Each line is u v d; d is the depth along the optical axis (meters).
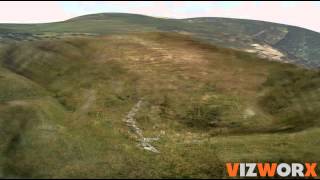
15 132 39.66
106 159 34.22
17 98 49.84
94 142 38.00
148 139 40.59
